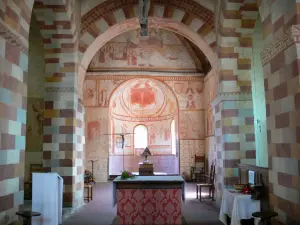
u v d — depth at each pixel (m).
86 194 12.77
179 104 17.50
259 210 6.75
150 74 17.45
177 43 17.75
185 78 17.62
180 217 7.73
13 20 5.83
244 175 8.66
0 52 5.37
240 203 6.81
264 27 6.38
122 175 8.30
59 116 9.95
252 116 9.68
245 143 9.60
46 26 9.60
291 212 5.30
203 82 17.66
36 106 12.18
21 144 6.15
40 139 12.09
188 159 17.22
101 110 17.25
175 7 10.98
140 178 8.26
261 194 6.76
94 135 17.14
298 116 5.07
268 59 6.14
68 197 9.74
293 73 5.20
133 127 20.30
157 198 7.77
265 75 6.31
